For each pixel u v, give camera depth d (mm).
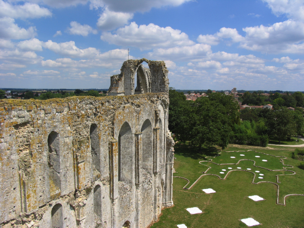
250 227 27188
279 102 171125
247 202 33250
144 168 26906
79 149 15406
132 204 22859
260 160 53156
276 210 31062
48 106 13102
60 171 14125
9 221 11484
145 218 25938
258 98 199250
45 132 13016
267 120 76875
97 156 17922
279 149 63906
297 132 78812
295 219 28859
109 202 19406
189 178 42031
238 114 81125
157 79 31672
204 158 54188
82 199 15688
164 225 27297
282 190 37219
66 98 14578
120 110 19844
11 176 11359
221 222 28141
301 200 33906
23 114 11773
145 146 26547
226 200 33875
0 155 10812
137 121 22812
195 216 29453
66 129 14383
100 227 18469
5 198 11172
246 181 40875
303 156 55188
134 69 35094
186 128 58375
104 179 18531
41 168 12938
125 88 35938
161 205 30406
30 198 12281
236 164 50031
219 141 53969
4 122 10875
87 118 16203
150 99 26109
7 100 11117
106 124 18406
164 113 30766
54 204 13898
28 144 12242
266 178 42219
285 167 48281
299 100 185625
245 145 67812
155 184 27469
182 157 54812
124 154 22594
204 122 57125
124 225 23047
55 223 14977
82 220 15766
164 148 30875
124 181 22875
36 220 12773
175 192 36438
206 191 36688
